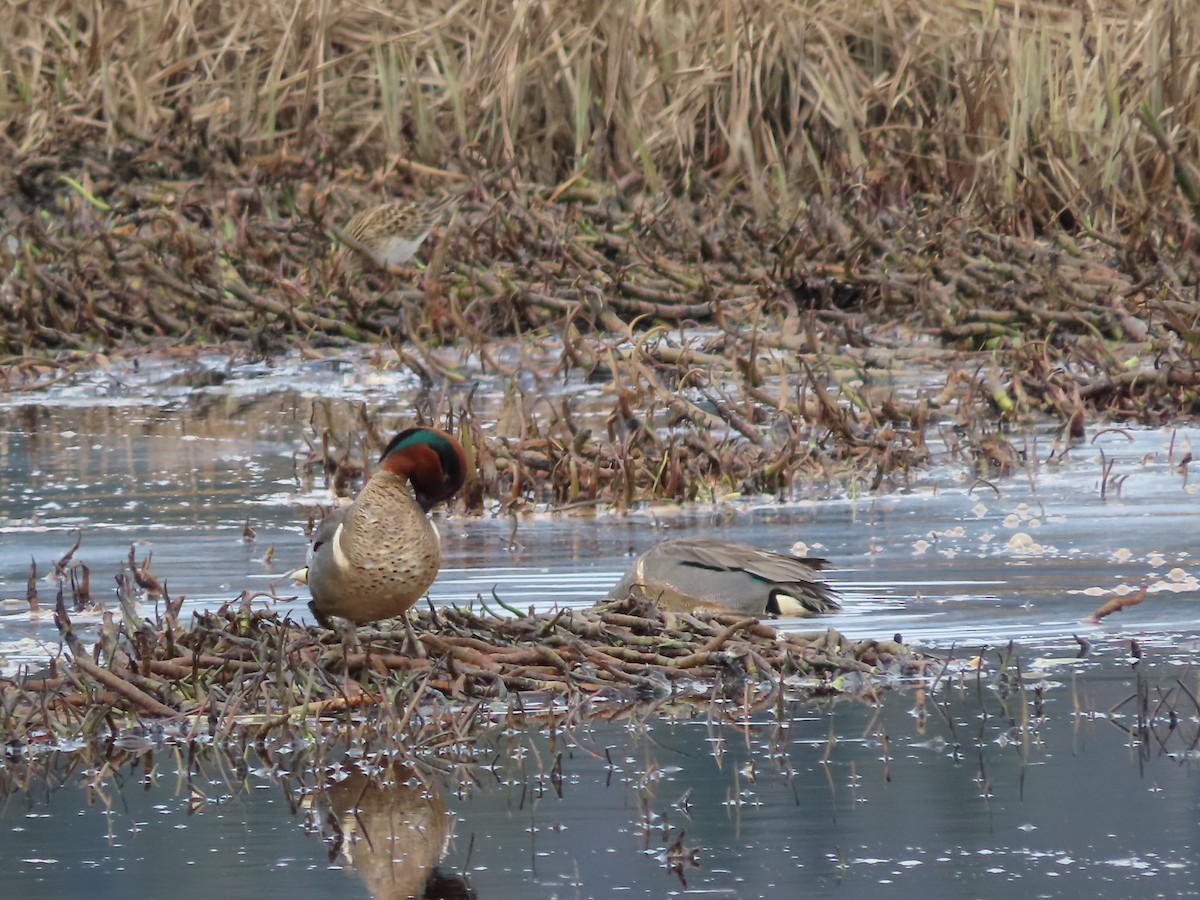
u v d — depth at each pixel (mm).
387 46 25797
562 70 24719
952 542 12117
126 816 7527
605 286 20578
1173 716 8445
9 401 18703
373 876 6770
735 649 9523
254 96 25500
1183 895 6445
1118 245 20891
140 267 21141
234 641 9367
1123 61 23703
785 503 13656
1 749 8523
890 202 23234
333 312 21078
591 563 11617
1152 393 16922
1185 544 11875
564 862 6875
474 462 13945
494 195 23391
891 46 25234
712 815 7367
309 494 14109
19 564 11883
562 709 8961
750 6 24516
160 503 13828
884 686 9188
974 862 6797
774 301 20312
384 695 8734
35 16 26547
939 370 18594
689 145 24188
